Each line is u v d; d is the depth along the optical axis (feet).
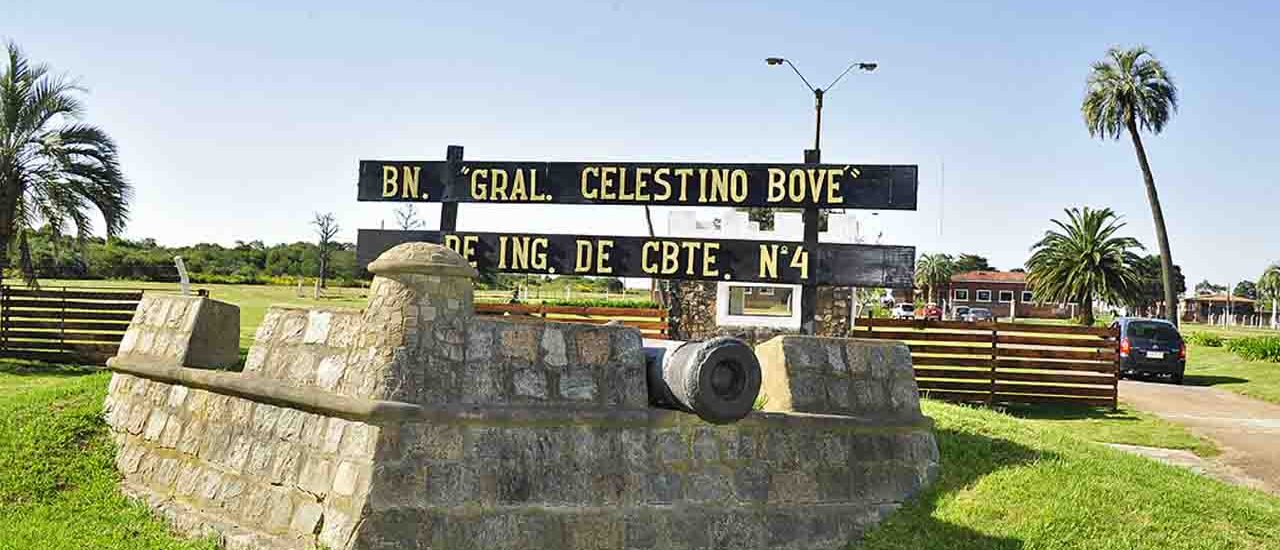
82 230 69.92
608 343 25.93
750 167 32.30
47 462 31.07
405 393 23.56
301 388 26.09
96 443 32.86
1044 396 55.62
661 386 25.55
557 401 24.90
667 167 32.86
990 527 25.64
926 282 299.99
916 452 28.60
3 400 37.01
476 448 23.89
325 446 24.54
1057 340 55.67
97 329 63.82
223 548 25.31
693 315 70.90
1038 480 27.89
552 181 33.76
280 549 23.94
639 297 154.20
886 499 27.58
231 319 33.06
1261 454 42.65
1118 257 141.59
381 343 24.09
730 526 25.53
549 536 23.98
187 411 30.35
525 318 26.27
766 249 32.32
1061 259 143.84
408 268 24.26
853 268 31.73
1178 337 77.66
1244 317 340.80
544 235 34.01
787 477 26.58
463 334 24.53
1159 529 25.62
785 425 26.78
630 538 24.64
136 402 33.09
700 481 25.71
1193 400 64.75
